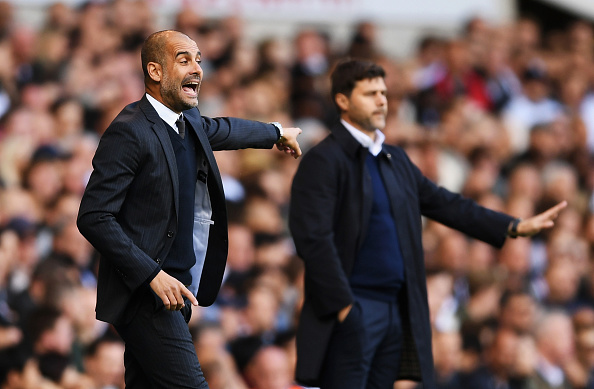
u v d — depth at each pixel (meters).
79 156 31.00
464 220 19.31
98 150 14.26
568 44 50.84
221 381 24.30
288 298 29.03
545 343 31.44
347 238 18.53
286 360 25.78
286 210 32.72
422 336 18.59
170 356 14.36
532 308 31.72
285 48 40.78
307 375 18.20
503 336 30.52
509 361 30.34
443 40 46.09
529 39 48.94
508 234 19.17
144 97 14.80
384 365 18.66
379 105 18.92
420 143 37.53
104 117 33.81
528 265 34.84
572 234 37.84
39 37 36.38
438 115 41.56
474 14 49.62
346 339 18.27
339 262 18.25
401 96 41.38
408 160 19.39
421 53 44.75
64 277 25.39
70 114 33.25
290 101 39.16
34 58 35.69
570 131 42.91
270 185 32.44
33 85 34.91
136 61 37.31
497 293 31.78
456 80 44.00
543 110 45.56
